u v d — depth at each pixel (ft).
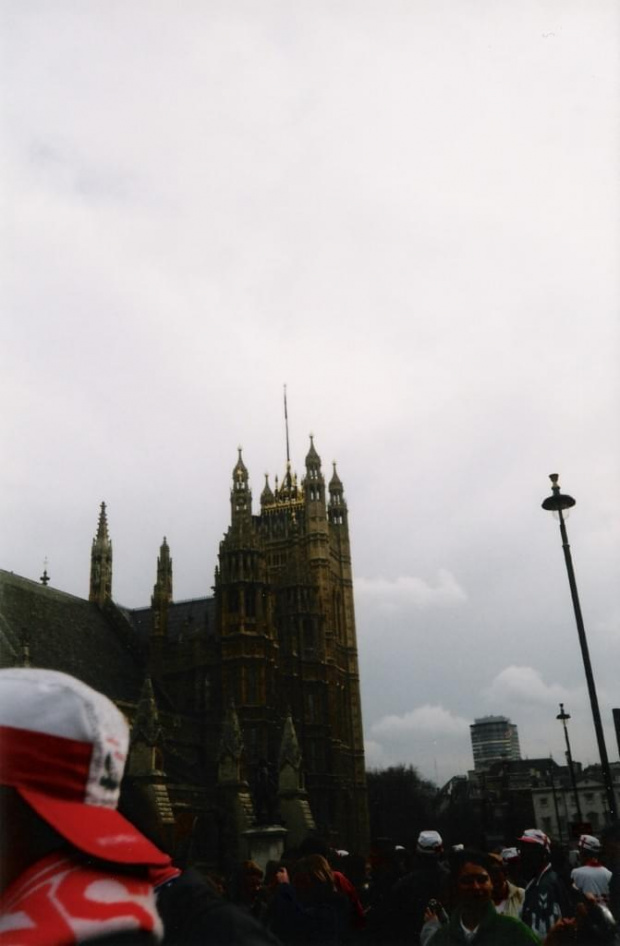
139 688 241.55
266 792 188.44
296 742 234.79
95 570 272.92
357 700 394.93
